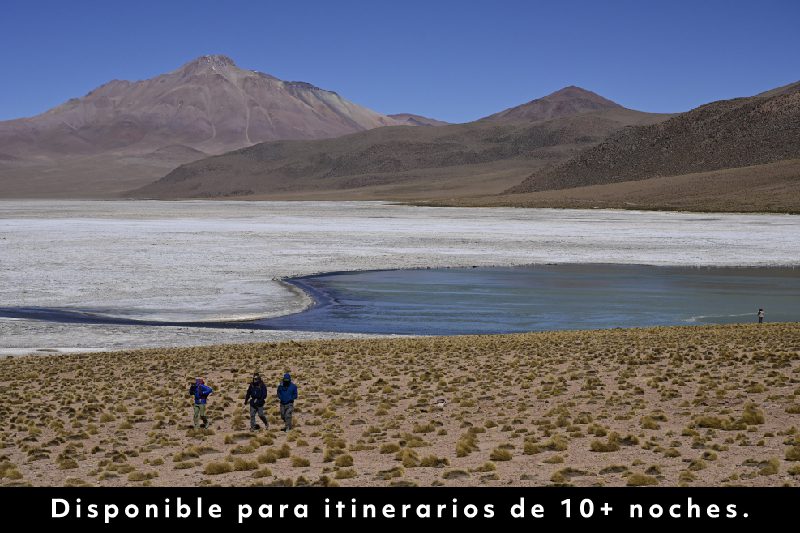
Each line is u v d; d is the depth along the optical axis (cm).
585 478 1238
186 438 1723
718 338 2992
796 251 7375
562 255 7100
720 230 9738
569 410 1794
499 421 1717
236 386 2317
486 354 2770
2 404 2117
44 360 2919
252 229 10144
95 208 18288
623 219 12062
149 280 5353
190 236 8881
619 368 2389
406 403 1995
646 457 1355
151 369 2642
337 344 3173
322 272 5934
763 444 1388
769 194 14575
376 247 7731
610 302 4609
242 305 4481
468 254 7156
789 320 4019
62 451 1566
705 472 1237
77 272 5688
